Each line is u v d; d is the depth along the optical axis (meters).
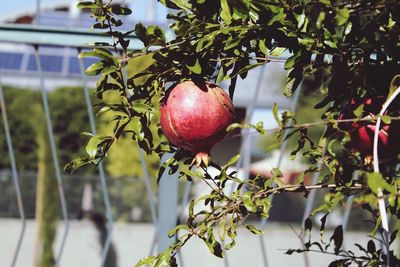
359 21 1.03
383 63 1.09
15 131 8.74
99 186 7.57
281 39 1.03
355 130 1.04
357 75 1.09
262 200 1.06
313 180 1.56
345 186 1.02
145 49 1.06
